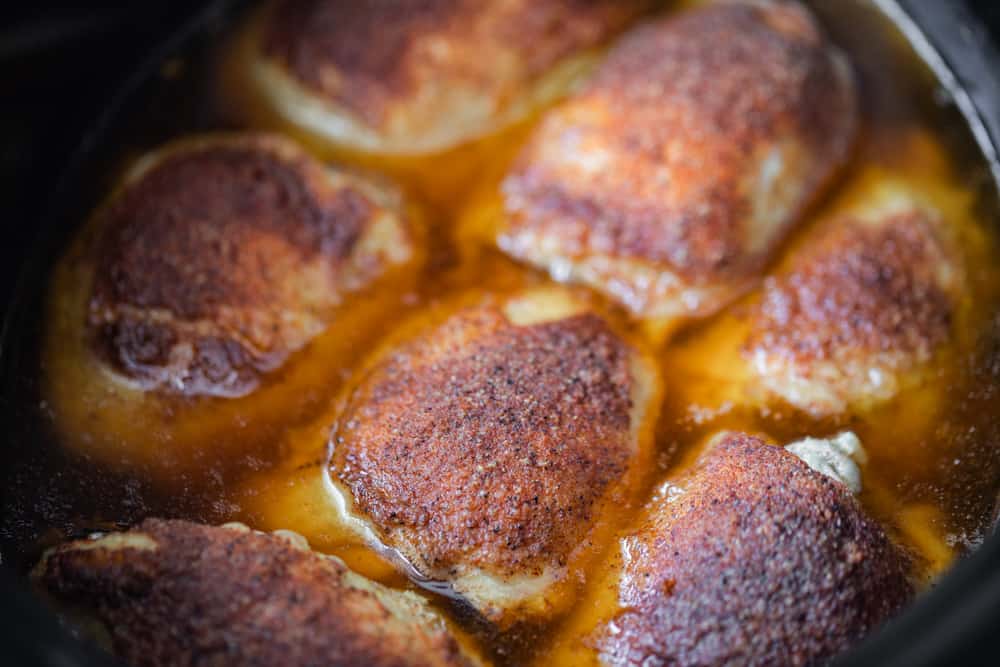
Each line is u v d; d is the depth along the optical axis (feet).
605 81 1.92
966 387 1.77
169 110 2.03
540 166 1.92
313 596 1.54
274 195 1.85
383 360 1.79
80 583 1.55
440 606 1.63
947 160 1.94
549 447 1.65
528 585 1.63
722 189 1.83
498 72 2.01
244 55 2.07
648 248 1.84
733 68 1.88
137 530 1.60
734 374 1.80
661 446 1.74
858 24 2.07
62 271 1.85
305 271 1.83
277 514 1.68
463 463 1.64
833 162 1.93
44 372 1.77
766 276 1.86
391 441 1.67
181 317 1.77
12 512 1.68
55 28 2.01
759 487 1.61
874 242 1.84
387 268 1.88
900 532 1.67
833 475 1.67
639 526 1.66
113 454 1.73
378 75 1.98
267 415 1.76
